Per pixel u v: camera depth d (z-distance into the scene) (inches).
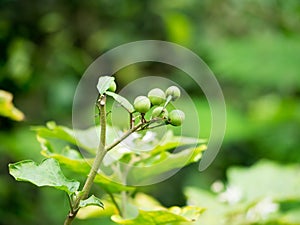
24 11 85.5
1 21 83.4
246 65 101.2
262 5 113.8
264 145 106.0
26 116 82.7
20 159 73.4
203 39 113.3
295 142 103.8
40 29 88.0
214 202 39.9
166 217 28.3
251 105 112.4
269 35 110.9
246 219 38.9
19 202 73.9
